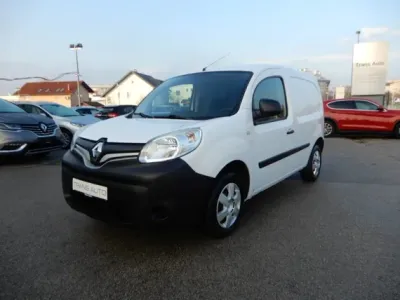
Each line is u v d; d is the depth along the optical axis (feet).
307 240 10.80
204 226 10.30
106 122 11.75
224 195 10.73
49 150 23.88
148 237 10.95
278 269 8.96
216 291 7.98
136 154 9.30
